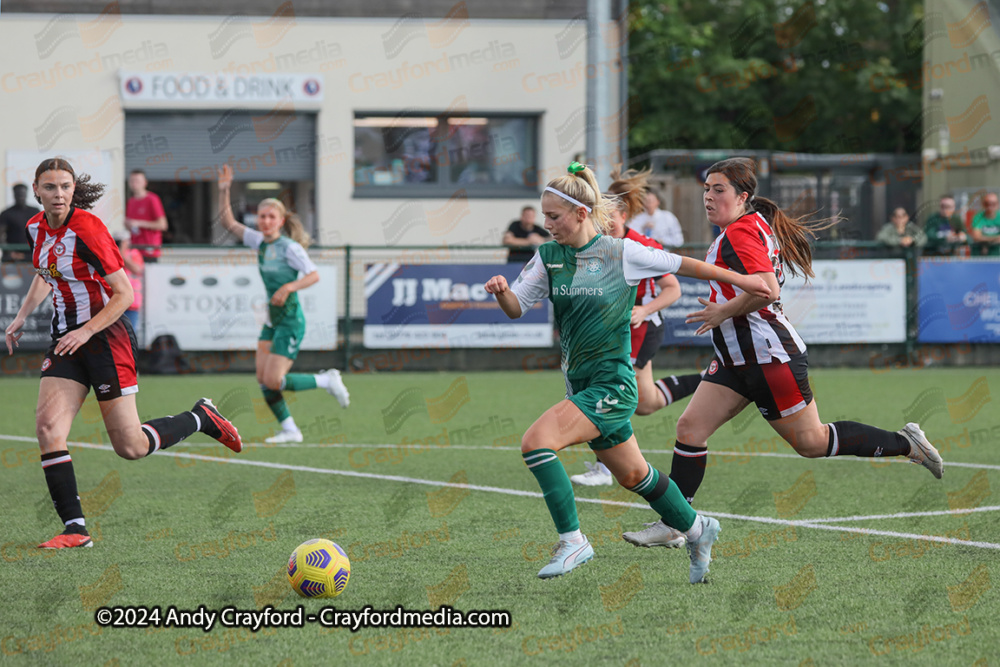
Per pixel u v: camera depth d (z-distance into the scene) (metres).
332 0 49.75
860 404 31.86
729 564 14.47
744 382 14.66
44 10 48.06
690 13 82.62
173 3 48.72
